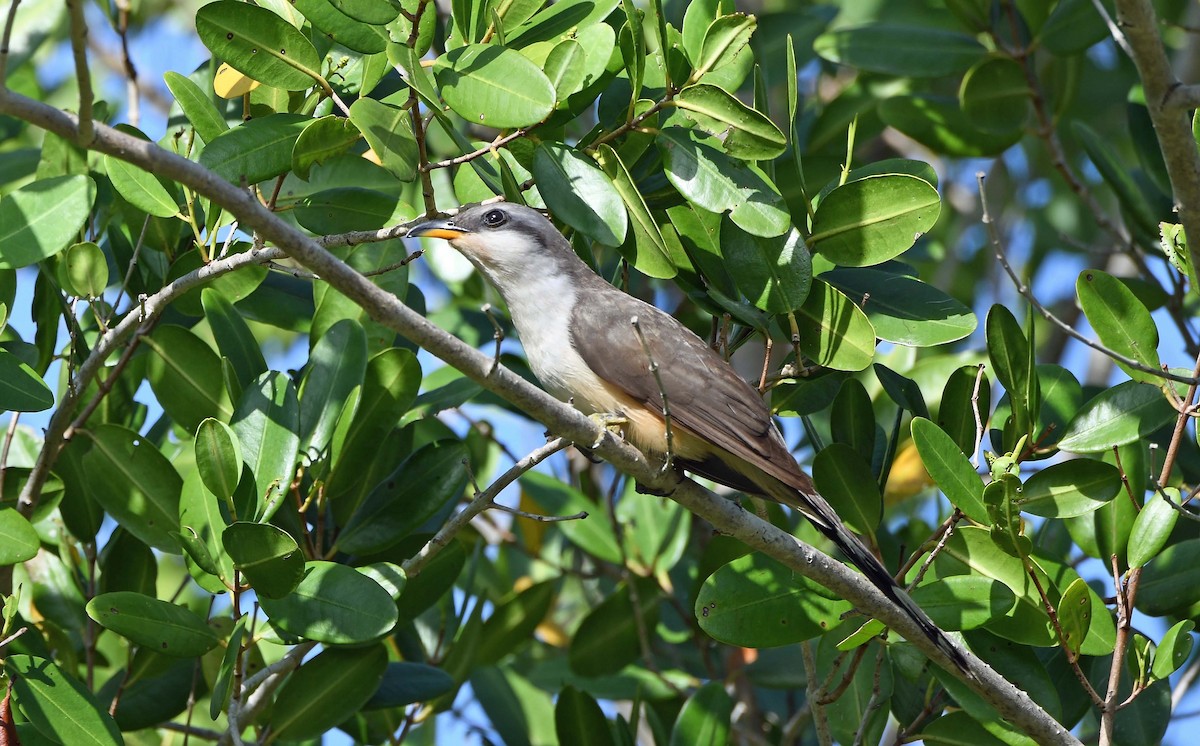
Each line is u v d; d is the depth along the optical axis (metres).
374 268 11.35
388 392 10.45
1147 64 8.78
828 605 9.95
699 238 10.54
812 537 12.59
